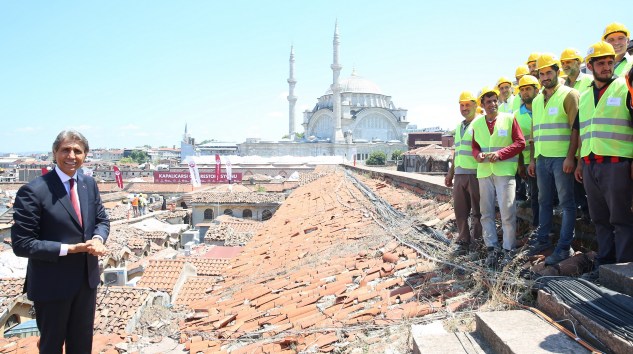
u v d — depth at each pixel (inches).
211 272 779.4
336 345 197.8
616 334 136.6
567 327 158.7
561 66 271.0
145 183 2613.2
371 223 411.2
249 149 4781.0
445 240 306.3
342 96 4928.6
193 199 1747.0
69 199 178.9
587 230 265.1
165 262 710.5
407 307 215.3
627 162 192.2
